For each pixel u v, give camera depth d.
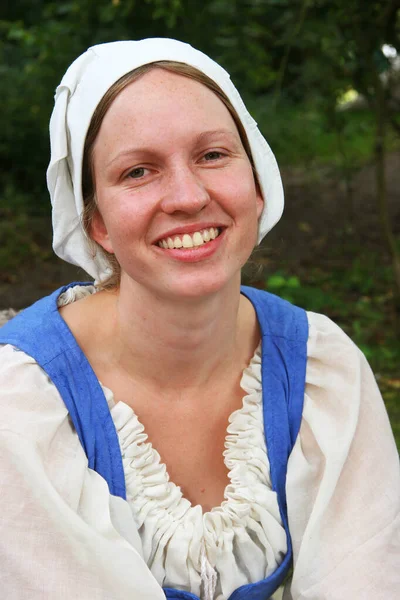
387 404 3.78
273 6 5.09
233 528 1.59
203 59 1.50
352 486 1.65
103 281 1.72
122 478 1.56
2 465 1.46
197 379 1.65
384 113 4.77
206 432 1.67
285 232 7.18
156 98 1.44
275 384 1.69
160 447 1.66
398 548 1.61
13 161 7.95
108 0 5.66
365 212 7.79
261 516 1.60
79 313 1.68
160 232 1.44
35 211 7.66
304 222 7.51
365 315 4.93
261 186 1.64
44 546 1.44
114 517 1.52
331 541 1.61
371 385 1.76
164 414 1.65
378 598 1.55
